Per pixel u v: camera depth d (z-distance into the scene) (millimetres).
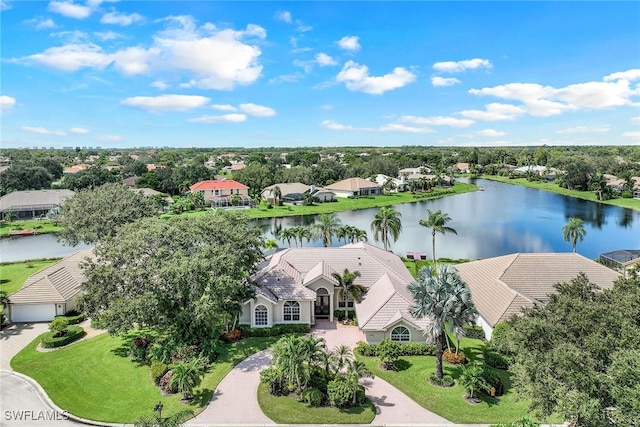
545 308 30062
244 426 28734
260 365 36875
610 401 21969
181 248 39750
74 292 49750
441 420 29578
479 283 50000
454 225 108562
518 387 26094
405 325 39781
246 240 43688
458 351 37969
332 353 34625
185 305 38938
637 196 154750
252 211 131125
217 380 34375
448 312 32500
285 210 133125
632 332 23375
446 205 143625
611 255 66562
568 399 21812
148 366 36656
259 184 168875
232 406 30922
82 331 44188
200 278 36531
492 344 36344
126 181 174125
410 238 94188
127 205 66812
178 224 42375
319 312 48094
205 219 44344
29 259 76750
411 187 178750
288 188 154125
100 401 31688
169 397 32125
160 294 36312
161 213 124375
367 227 105625
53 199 120375
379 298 42938
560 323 27109
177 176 169125
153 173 167875
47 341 40562
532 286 46469
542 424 28312
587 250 83250
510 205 142625
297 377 31188
